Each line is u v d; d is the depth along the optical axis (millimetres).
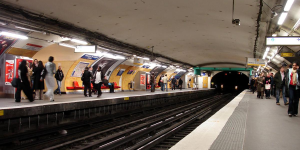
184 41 18391
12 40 11203
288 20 9648
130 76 25969
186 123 10883
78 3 9203
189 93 27156
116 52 17281
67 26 11031
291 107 7594
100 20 11391
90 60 17969
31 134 7215
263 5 8695
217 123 5816
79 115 10039
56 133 8125
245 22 11430
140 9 10562
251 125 6098
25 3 8656
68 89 17188
